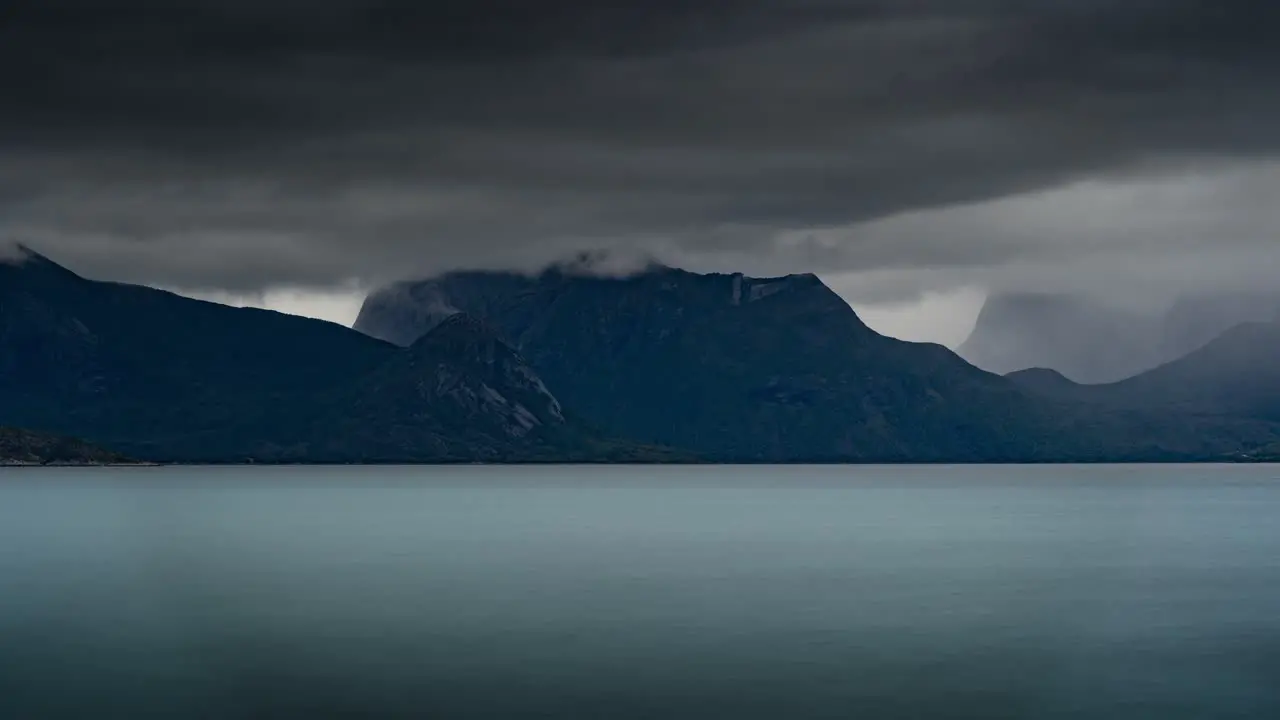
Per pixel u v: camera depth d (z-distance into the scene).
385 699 66.19
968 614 94.81
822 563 132.50
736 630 87.00
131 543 159.62
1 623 89.38
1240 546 157.00
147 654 77.75
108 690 68.12
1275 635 85.44
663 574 121.06
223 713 63.44
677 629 87.00
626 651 78.75
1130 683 70.38
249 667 73.81
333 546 155.38
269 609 96.06
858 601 101.00
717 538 172.00
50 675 71.75
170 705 65.00
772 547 154.88
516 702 65.62
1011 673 72.81
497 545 158.25
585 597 102.94
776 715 63.25
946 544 160.88
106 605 98.31
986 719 62.78
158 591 106.81
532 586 110.94
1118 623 90.56
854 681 70.50
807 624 89.44
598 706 64.81
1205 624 90.44
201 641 82.06
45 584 112.25
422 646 80.38
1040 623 90.38
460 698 66.44
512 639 83.06
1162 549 152.50
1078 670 73.56
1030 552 147.50
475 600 101.25
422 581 114.50
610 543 161.38
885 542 164.25
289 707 64.56
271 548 152.38
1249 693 67.94
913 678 71.44
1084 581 115.62
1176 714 63.75
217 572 122.50
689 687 69.00
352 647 80.00
